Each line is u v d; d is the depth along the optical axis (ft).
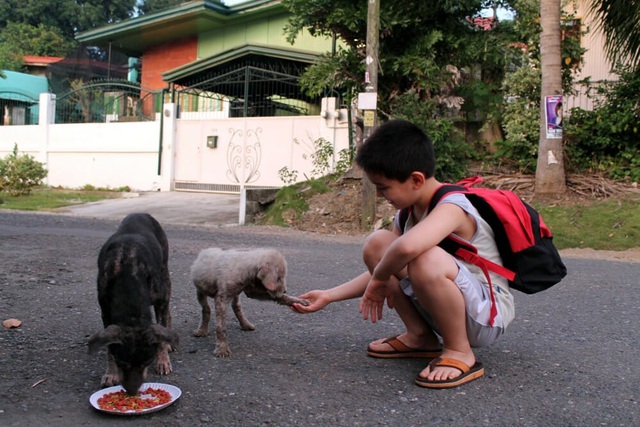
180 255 23.26
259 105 55.77
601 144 36.37
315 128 46.34
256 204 37.78
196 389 9.73
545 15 32.73
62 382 10.00
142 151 56.65
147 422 8.47
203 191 52.70
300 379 10.19
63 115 64.85
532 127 36.99
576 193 32.81
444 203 9.68
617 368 10.85
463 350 10.14
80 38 73.67
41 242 25.93
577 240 28.55
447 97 40.09
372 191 32.99
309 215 35.65
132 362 9.01
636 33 33.30
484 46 37.22
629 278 20.20
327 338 12.69
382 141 9.59
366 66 33.45
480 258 10.02
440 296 9.55
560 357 11.46
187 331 13.29
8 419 8.50
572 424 8.46
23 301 15.43
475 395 9.46
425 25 38.34
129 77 82.58
